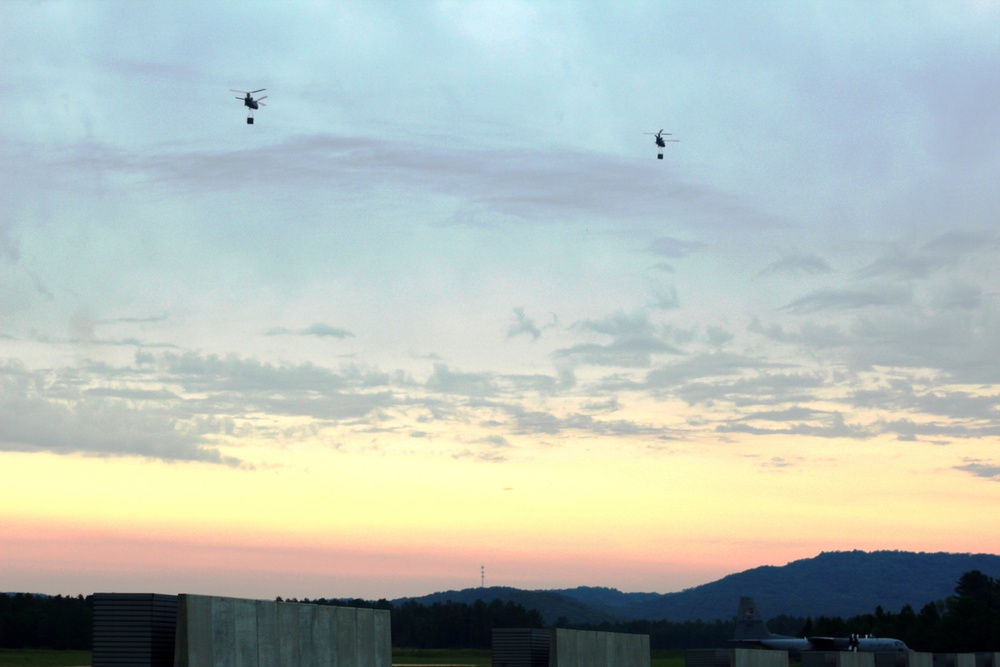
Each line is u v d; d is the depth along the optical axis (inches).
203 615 1405.0
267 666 1568.7
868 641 5802.2
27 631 6560.0
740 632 6683.1
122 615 1357.0
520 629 2358.5
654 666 6510.8
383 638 1995.6
